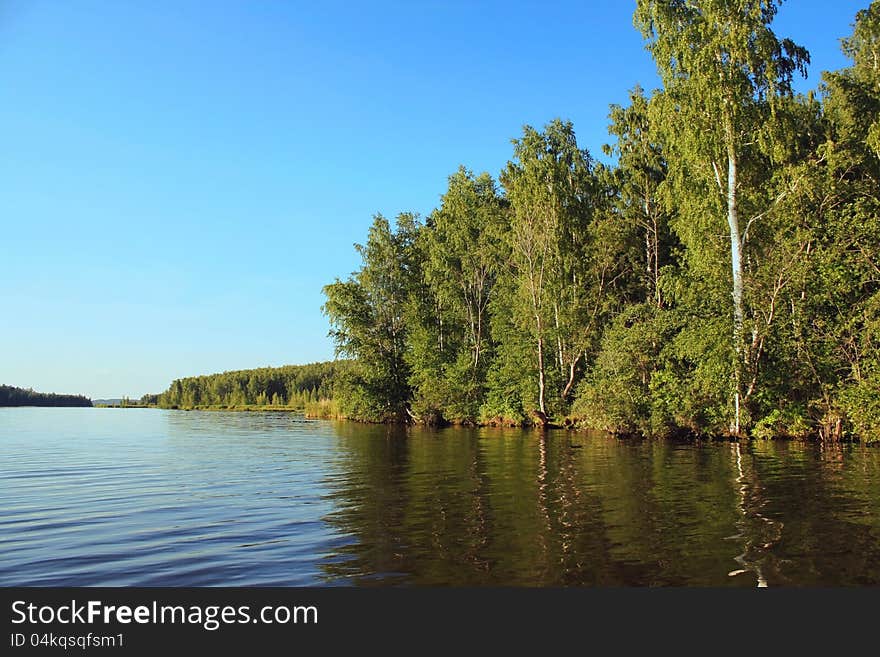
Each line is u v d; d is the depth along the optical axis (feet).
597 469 49.01
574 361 113.29
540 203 114.93
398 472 49.24
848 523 28.32
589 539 26.18
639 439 79.15
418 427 122.11
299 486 42.42
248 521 30.86
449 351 141.08
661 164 113.50
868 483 39.32
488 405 123.54
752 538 25.89
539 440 80.64
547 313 115.03
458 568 22.63
